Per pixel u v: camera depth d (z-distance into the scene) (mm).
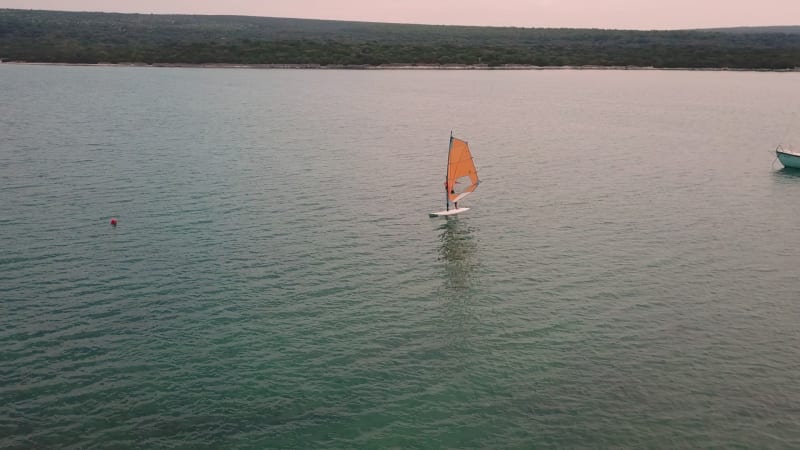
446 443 26578
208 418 27734
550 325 36094
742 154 85312
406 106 130750
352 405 28859
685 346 33938
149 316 36062
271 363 31844
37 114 104875
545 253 47031
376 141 90438
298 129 98875
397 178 68438
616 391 30000
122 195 58594
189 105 121625
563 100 147125
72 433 26469
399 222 53625
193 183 63625
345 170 71562
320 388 29984
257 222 52344
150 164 71125
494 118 116812
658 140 95562
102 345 32938
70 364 31156
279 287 40281
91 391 29172
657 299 39469
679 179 70375
